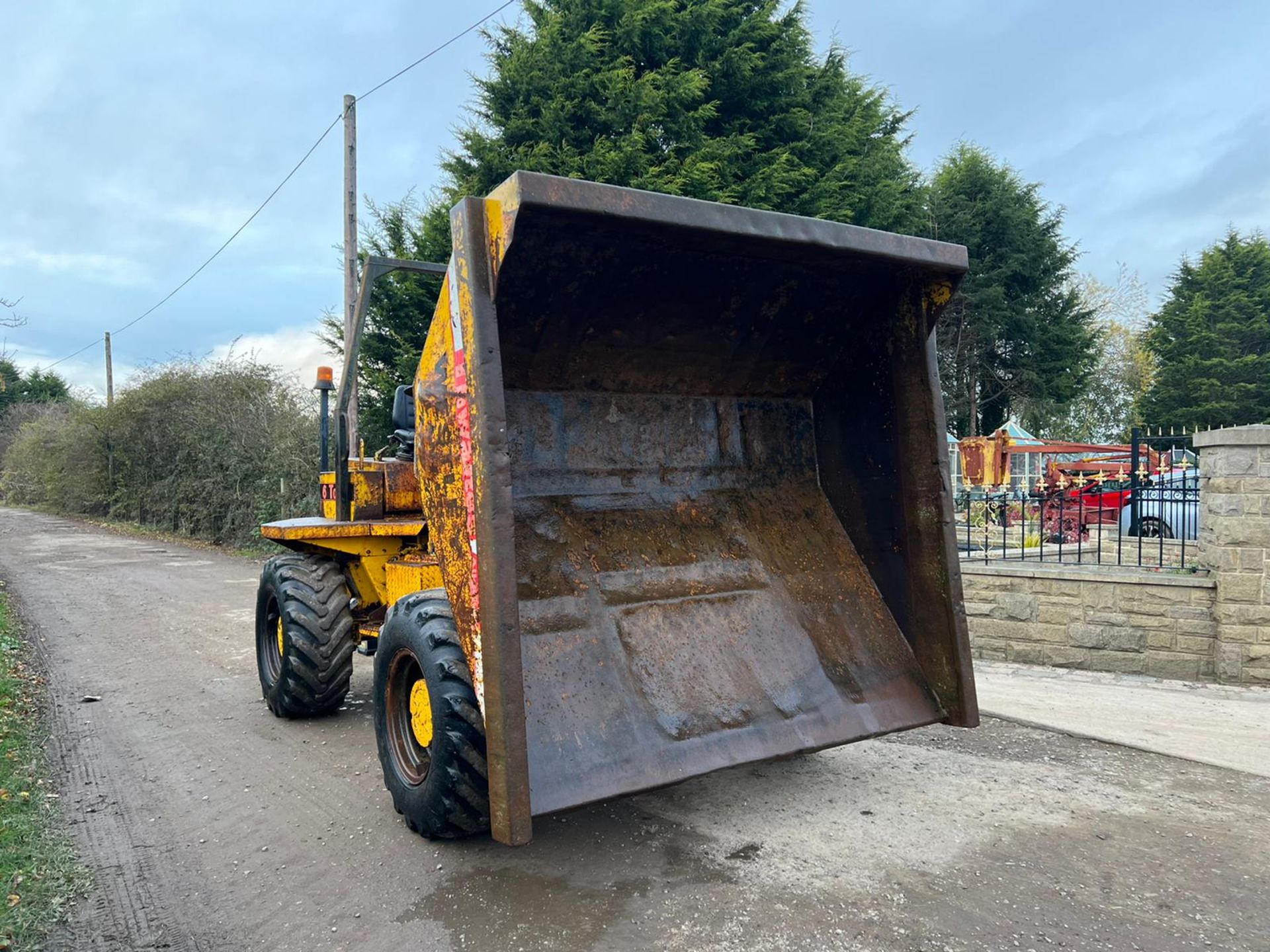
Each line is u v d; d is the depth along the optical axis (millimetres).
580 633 3020
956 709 3494
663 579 3322
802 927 2713
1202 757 4293
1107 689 5785
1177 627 6113
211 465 17875
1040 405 26766
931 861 3160
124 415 22234
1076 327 26016
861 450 3873
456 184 13812
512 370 3258
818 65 15758
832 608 3646
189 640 8000
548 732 2750
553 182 2578
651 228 2822
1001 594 6762
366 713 5484
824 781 3990
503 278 2965
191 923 2896
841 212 14641
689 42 14156
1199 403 33375
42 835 3592
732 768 2959
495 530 2547
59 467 28219
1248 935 2635
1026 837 3363
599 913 2840
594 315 3254
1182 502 6875
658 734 2912
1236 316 34156
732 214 2918
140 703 5766
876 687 3492
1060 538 7465
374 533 4742
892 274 3574
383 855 3354
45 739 4957
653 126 13195
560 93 13312
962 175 24406
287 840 3539
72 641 7973
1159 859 3158
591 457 3416
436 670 3047
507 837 2465
